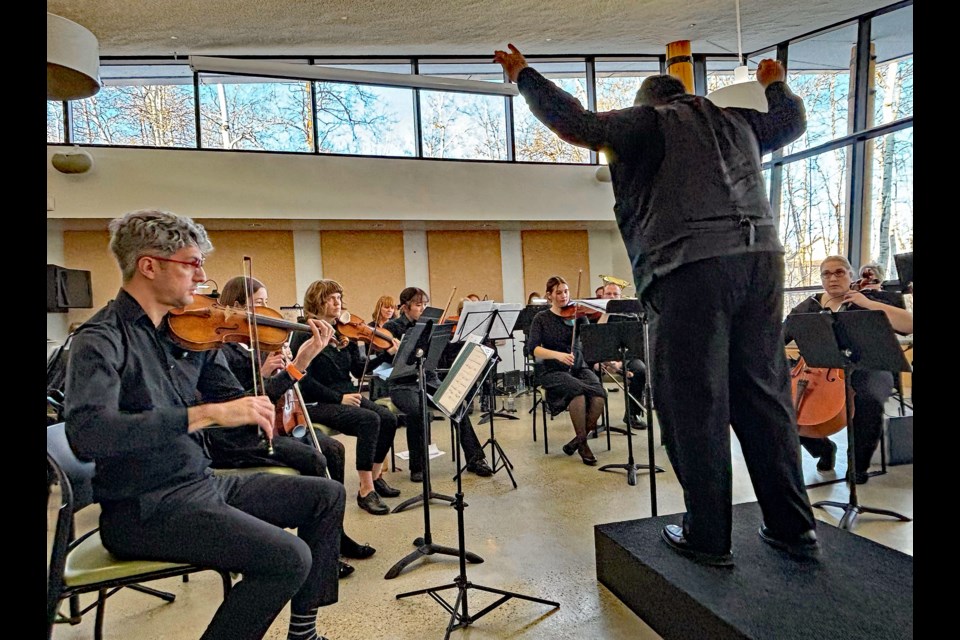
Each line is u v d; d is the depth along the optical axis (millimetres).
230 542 1197
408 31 5902
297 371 2025
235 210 6703
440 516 2549
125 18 4945
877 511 2301
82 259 6797
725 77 7598
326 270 7754
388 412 2875
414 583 1938
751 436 1632
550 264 8594
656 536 1801
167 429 1163
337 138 7188
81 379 1131
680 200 1533
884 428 2980
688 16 5730
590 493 2789
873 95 6051
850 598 1374
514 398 5742
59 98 2379
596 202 7918
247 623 1205
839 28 6262
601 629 1617
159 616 1819
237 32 5645
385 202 7215
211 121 6828
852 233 6227
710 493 1555
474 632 1623
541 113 1540
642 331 2904
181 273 1305
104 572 1185
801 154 6633
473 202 7512
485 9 5230
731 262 1509
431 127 7539
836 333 2250
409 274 8070
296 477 1486
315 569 1420
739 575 1508
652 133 1562
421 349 2211
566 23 5809
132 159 6363
